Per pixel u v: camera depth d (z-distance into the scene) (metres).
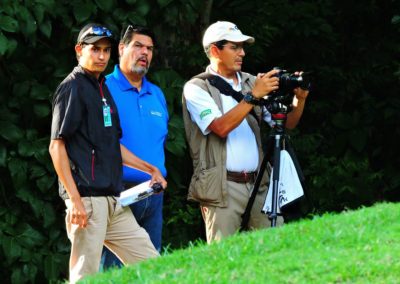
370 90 32.91
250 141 18.86
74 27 23.09
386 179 32.41
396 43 32.84
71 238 16.06
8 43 21.45
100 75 16.73
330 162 32.16
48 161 22.86
